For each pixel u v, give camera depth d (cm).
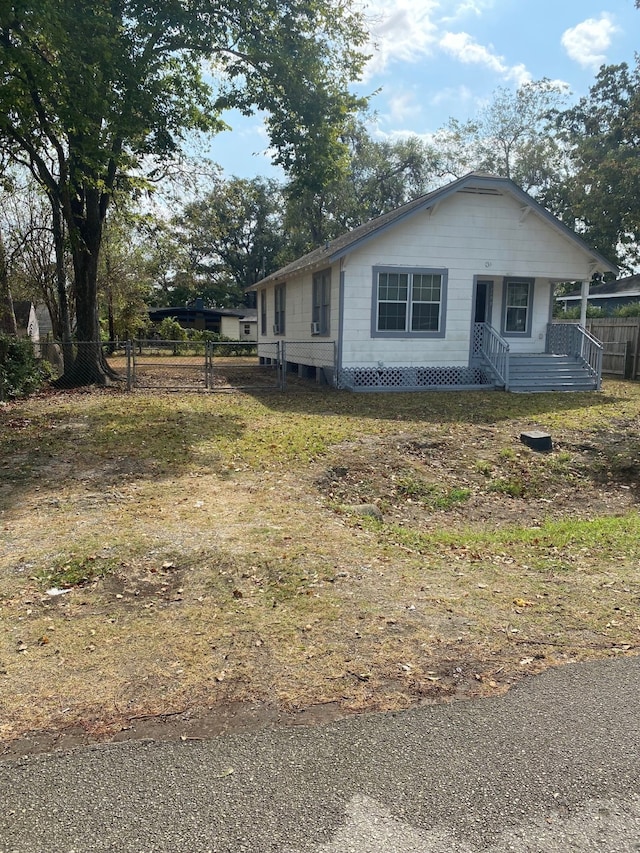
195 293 5938
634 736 262
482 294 1736
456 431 1041
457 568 475
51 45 994
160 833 208
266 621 367
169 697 289
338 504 671
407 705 284
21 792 227
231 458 816
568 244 1691
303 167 1495
